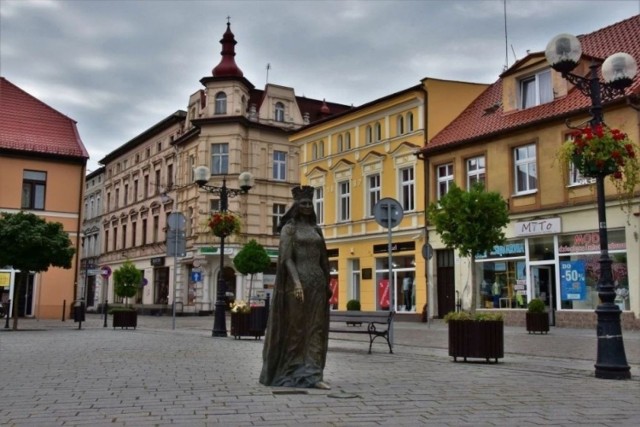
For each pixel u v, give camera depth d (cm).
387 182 3222
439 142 2955
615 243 2198
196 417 632
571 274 2345
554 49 1052
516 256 2562
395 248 3134
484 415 647
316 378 832
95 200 7112
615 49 2527
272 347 855
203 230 4544
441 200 1639
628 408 695
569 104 2405
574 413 662
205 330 2375
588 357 1266
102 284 6525
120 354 1314
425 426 590
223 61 4756
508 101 2706
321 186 3694
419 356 1291
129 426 589
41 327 2620
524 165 2573
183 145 5053
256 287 4534
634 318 2105
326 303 861
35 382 888
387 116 3244
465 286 2755
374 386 850
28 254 2367
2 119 3644
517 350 1416
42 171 3622
